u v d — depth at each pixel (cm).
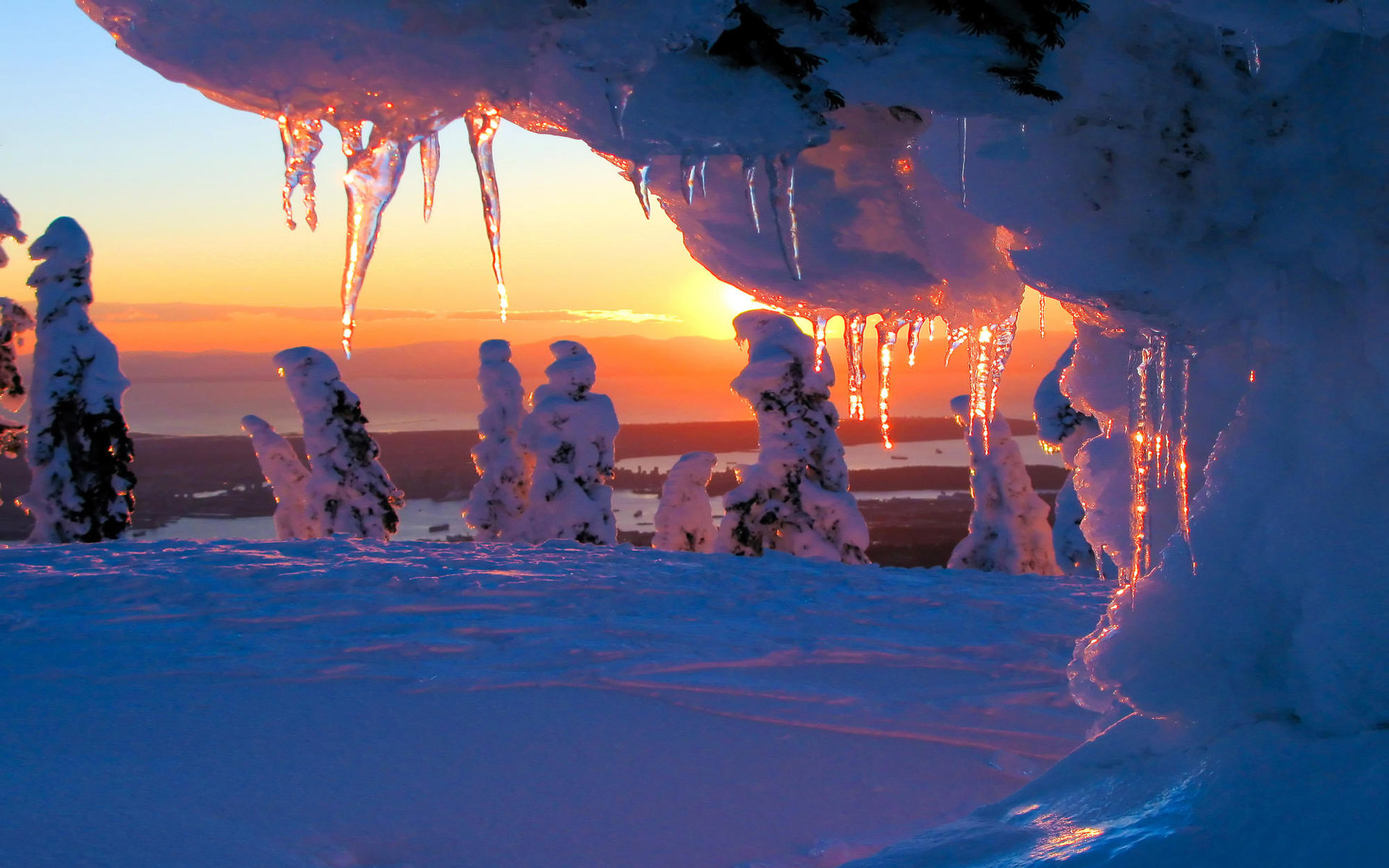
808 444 2002
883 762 502
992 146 381
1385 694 329
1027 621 872
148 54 318
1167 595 387
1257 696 360
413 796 445
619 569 1163
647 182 364
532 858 382
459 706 589
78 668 666
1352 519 348
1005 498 2180
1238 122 361
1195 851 296
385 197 337
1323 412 362
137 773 465
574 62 323
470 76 325
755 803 445
